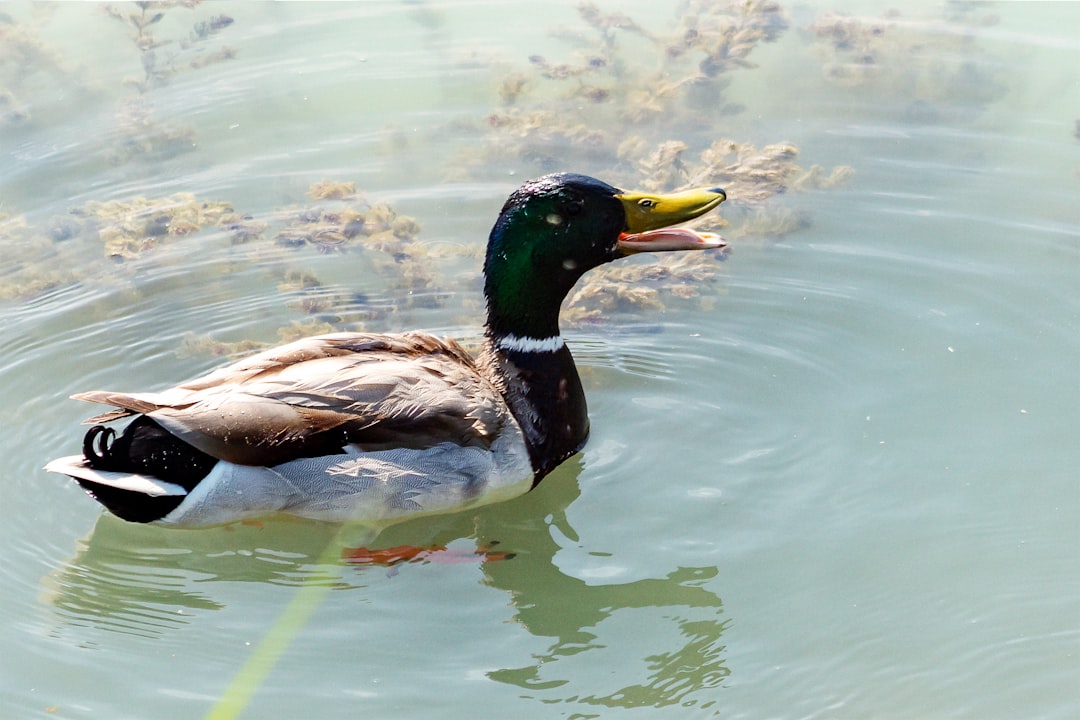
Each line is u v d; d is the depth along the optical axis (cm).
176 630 963
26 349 1283
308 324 1325
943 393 1201
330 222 1470
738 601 984
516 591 1002
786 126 1609
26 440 1158
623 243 1114
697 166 1527
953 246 1400
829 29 1786
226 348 1286
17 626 962
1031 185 1484
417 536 1075
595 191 1102
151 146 1596
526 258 1105
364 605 990
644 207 1108
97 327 1316
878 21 1814
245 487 1004
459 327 1321
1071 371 1219
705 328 1314
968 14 1822
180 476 998
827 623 956
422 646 948
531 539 1068
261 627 966
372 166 1562
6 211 1487
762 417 1188
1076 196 1462
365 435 1014
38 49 1773
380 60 1756
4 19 1836
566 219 1096
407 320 1335
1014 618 954
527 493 1111
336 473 1012
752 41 1750
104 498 1002
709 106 1656
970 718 873
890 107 1636
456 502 1058
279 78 1722
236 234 1455
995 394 1195
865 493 1086
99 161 1573
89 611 984
